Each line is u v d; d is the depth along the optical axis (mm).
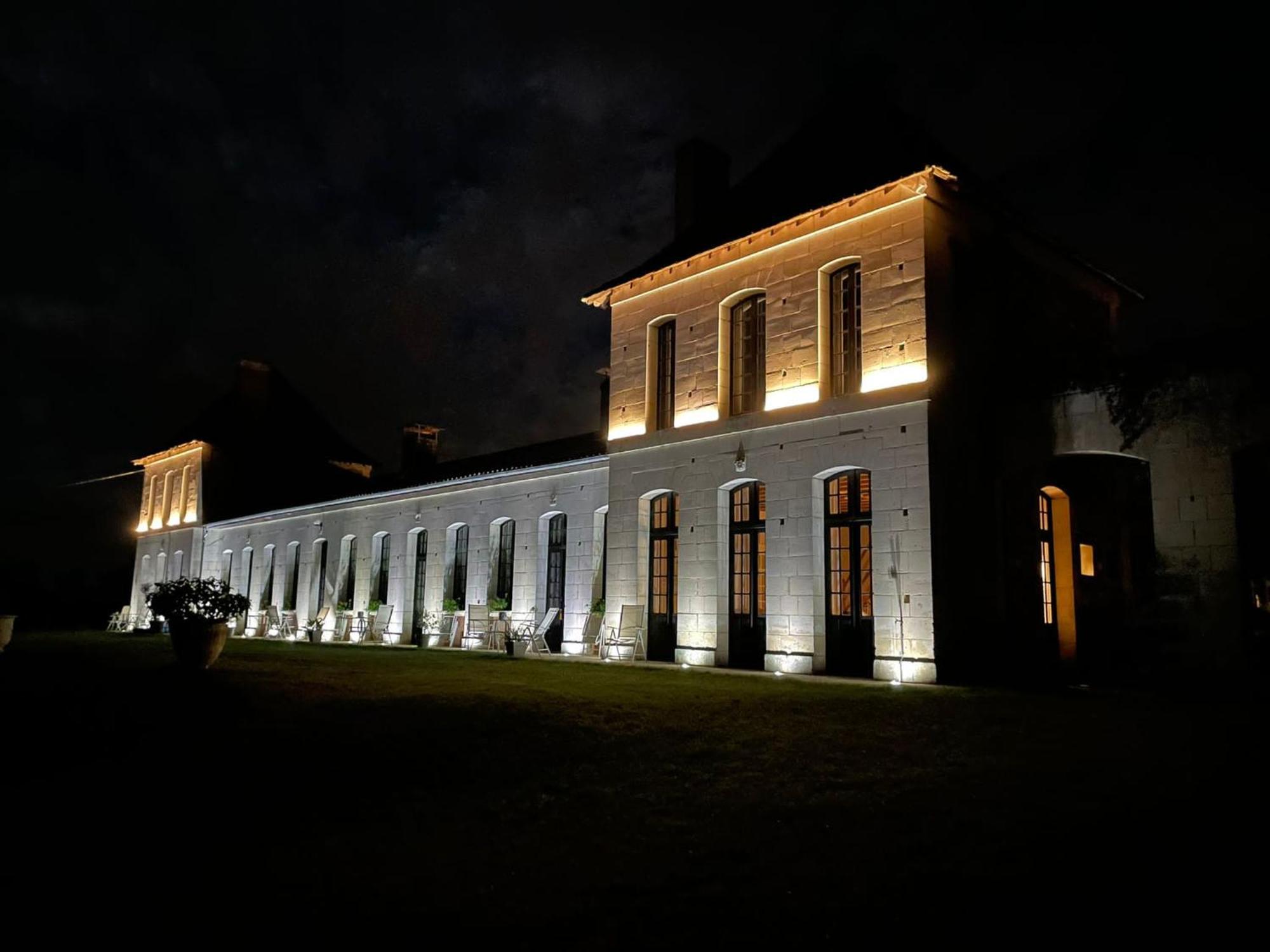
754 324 16609
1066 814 5480
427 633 24281
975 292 14375
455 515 24422
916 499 13047
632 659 17234
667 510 17703
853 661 14078
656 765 7070
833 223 14945
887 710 9328
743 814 5762
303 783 6559
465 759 7273
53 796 6180
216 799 6133
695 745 7707
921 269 13531
